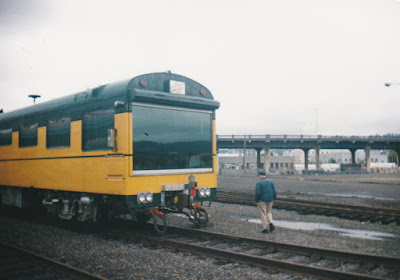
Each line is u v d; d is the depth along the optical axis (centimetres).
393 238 844
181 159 838
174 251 686
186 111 861
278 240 775
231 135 5572
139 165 754
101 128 803
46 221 1045
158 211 790
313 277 534
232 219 1052
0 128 1207
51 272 581
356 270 557
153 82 806
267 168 5728
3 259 646
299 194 1892
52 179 948
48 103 988
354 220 1097
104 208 865
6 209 1308
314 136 5891
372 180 3469
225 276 547
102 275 556
